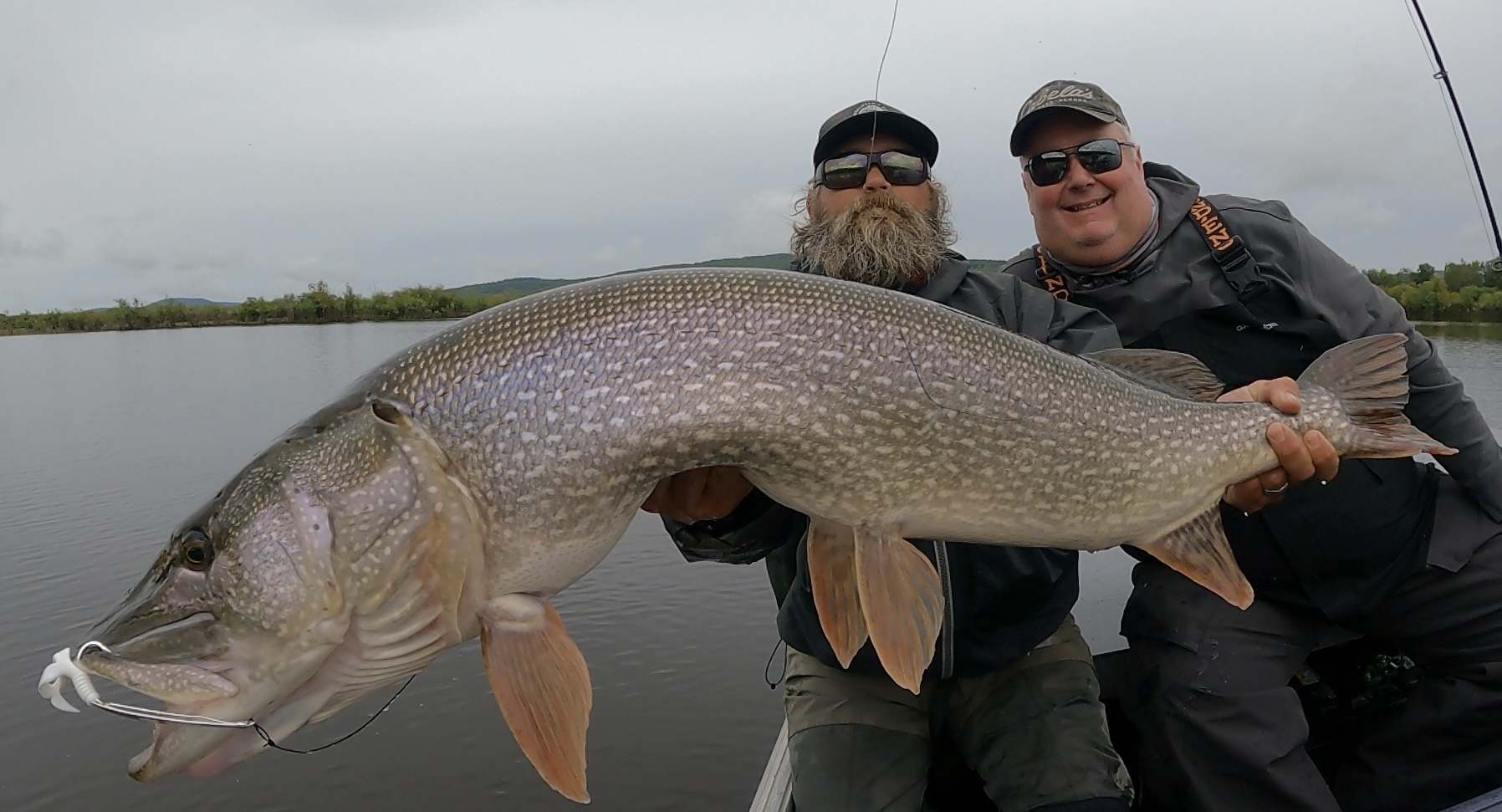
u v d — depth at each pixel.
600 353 0.79
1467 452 1.20
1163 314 1.28
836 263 1.20
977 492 0.88
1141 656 1.21
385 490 0.77
